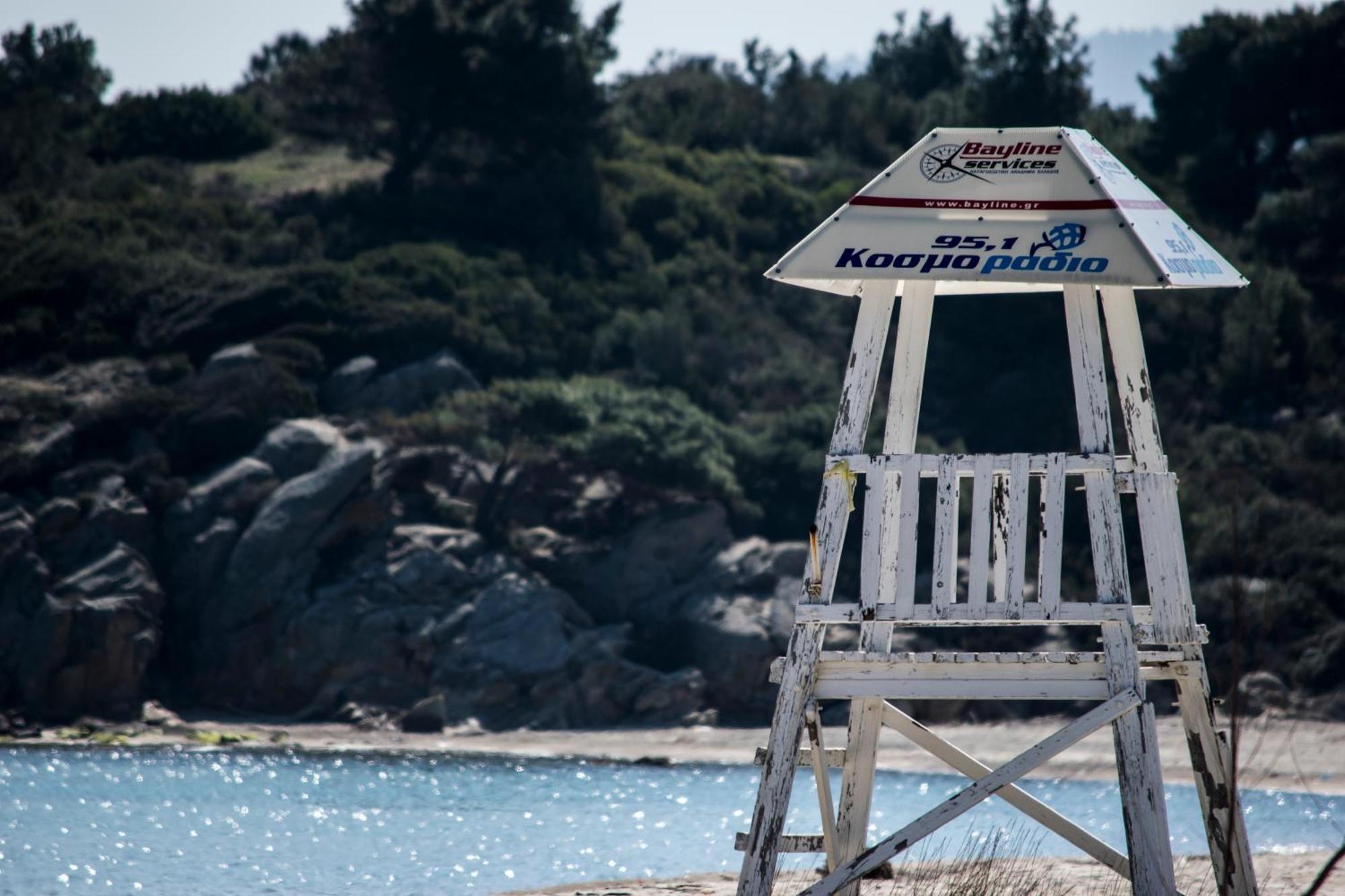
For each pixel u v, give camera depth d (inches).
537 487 3417.8
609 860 1198.9
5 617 2795.3
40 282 3609.7
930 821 495.8
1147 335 4315.9
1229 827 469.1
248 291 3686.0
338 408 3538.4
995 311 4306.1
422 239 4562.0
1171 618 530.0
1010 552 510.6
